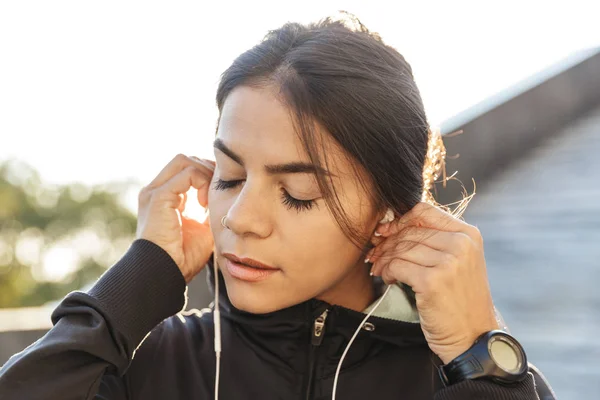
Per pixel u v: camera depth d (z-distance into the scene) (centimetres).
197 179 160
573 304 294
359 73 141
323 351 154
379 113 142
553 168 383
